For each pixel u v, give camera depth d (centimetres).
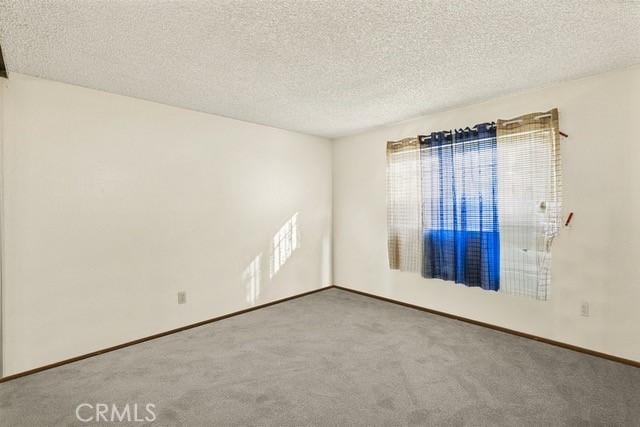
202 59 226
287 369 245
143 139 306
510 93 299
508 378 229
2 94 238
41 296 253
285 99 310
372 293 440
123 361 260
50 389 220
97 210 280
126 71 244
